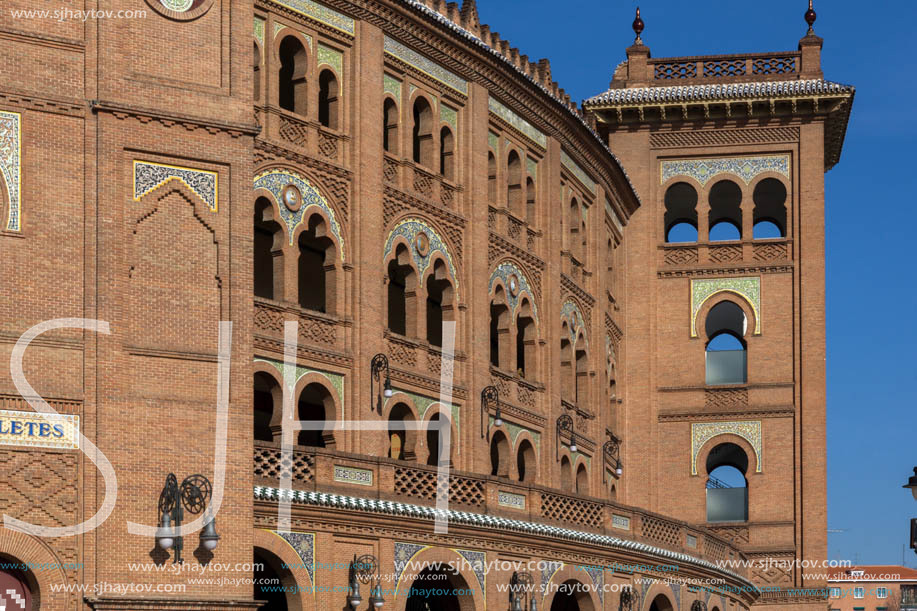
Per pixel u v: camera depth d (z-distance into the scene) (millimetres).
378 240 39938
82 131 31109
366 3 40219
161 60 32000
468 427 42594
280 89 42500
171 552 30562
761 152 58531
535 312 47594
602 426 52531
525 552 39000
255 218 39875
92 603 29703
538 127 48375
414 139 45969
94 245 30844
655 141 59000
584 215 52875
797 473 56844
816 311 57625
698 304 58312
